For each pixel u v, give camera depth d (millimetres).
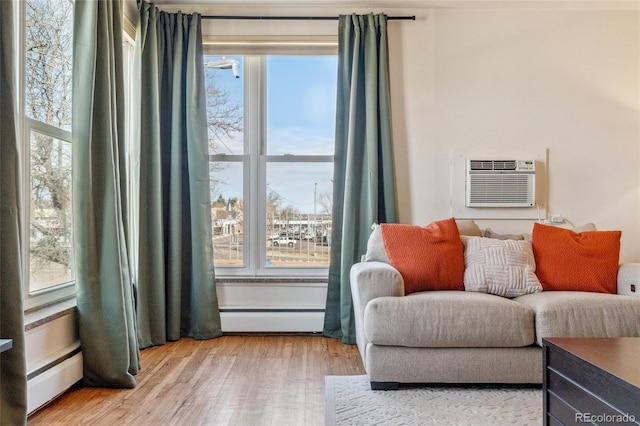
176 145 3141
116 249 2275
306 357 2736
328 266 3396
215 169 3400
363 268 2307
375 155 3166
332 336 3195
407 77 3301
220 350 2885
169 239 3129
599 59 3318
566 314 2092
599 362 1303
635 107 3318
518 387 2197
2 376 1615
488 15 3311
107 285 2258
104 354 2219
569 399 1408
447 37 3309
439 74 3309
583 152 3318
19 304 1643
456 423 1818
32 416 1893
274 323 3240
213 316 3182
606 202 3307
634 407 1131
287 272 3395
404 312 2111
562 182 3312
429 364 2127
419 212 3297
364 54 3230
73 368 2156
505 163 3260
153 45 3045
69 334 2205
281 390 2193
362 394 2115
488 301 2148
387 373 2137
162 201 3135
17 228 1652
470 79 3312
